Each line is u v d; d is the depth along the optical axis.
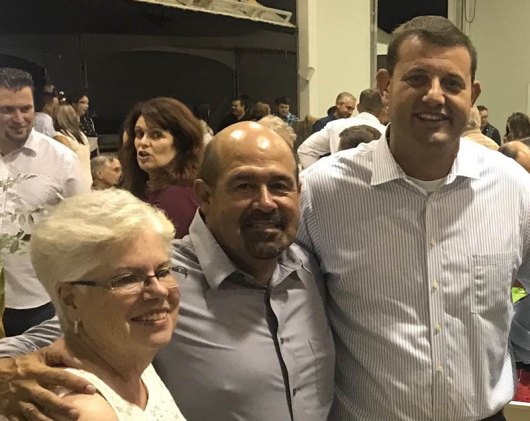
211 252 1.63
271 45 10.48
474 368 1.81
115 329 1.22
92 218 1.23
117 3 7.41
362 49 11.34
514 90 12.88
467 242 1.79
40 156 2.94
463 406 1.80
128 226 1.23
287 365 1.64
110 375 1.25
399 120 1.72
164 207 2.51
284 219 1.61
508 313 1.87
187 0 8.41
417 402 1.79
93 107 8.17
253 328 1.63
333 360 1.78
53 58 7.70
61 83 7.80
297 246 1.86
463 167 1.78
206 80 9.95
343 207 1.83
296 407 1.64
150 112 2.78
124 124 2.96
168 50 9.20
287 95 10.52
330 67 10.80
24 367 1.17
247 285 1.65
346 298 1.84
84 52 8.03
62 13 7.58
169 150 2.77
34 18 7.42
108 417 1.13
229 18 9.13
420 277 1.79
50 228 1.24
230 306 1.62
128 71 8.63
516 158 3.14
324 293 1.87
